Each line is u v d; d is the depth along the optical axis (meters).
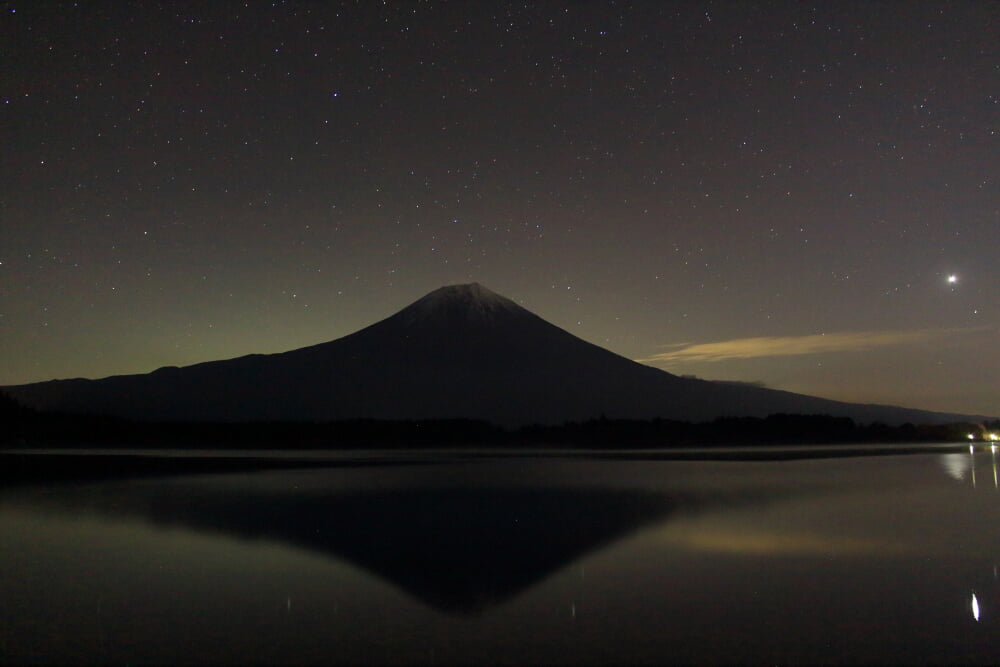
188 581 11.37
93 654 8.27
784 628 9.13
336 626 9.20
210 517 17.14
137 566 12.30
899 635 8.85
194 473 28.70
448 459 38.66
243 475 27.70
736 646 8.52
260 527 15.77
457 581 11.32
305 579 11.45
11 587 11.01
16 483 24.80
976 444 58.31
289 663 8.01
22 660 8.09
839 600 10.27
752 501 19.67
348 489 22.66
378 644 8.57
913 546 13.70
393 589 10.91
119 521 16.55
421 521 16.53
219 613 9.72
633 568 12.12
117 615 9.63
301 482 24.91
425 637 8.80
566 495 21.05
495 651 8.33
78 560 12.71
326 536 14.77
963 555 12.98
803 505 18.92
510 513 17.56
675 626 9.18
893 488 22.72
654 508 18.44
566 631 9.01
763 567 12.17
